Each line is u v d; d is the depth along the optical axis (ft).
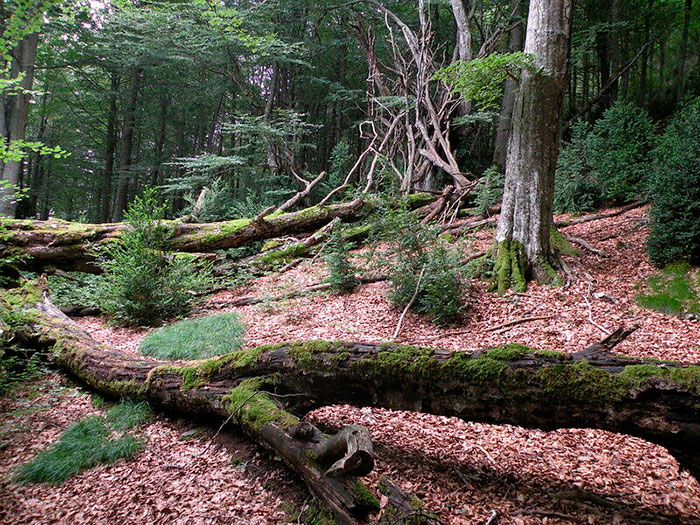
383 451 12.04
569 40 25.13
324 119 88.17
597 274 25.07
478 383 10.01
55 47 64.44
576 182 37.73
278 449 10.67
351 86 85.35
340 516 8.68
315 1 68.13
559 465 11.18
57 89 79.41
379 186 51.47
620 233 30.53
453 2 55.11
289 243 38.60
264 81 85.40
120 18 51.08
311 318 24.94
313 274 33.40
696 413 7.85
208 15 47.16
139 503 10.48
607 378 8.75
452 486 10.34
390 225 24.94
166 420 14.70
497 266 25.91
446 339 20.25
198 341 21.26
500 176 42.98
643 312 20.52
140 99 77.92
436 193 45.85
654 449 11.64
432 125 53.06
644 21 62.44
